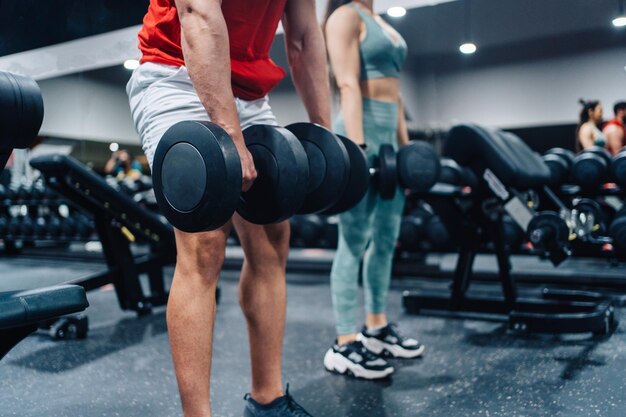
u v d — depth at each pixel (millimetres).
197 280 1014
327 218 3645
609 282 3145
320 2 1896
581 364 1728
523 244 2988
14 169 6246
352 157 1222
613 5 3588
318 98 1231
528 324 2102
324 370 1739
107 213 2637
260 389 1165
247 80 1106
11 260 5254
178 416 1393
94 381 1688
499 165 2129
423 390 1530
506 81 4656
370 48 1748
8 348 929
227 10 1039
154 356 1972
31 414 1413
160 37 1063
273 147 974
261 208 1000
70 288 980
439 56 4855
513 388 1523
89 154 7168
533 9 3967
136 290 2695
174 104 1039
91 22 2988
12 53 2861
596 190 2756
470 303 2477
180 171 902
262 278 1158
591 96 4082
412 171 1805
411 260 3836
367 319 1909
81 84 6816
